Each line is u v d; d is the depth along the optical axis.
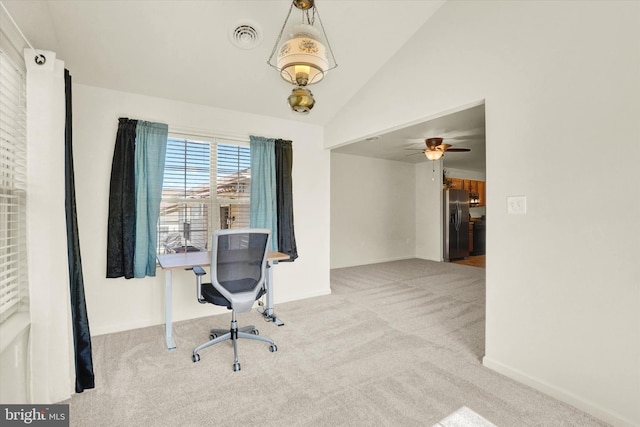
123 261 2.80
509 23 2.06
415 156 6.30
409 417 1.70
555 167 1.85
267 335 2.78
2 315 1.59
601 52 1.66
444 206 7.00
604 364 1.68
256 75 2.96
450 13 2.45
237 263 2.33
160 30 2.37
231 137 3.41
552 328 1.88
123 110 2.84
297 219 3.84
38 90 1.73
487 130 2.19
